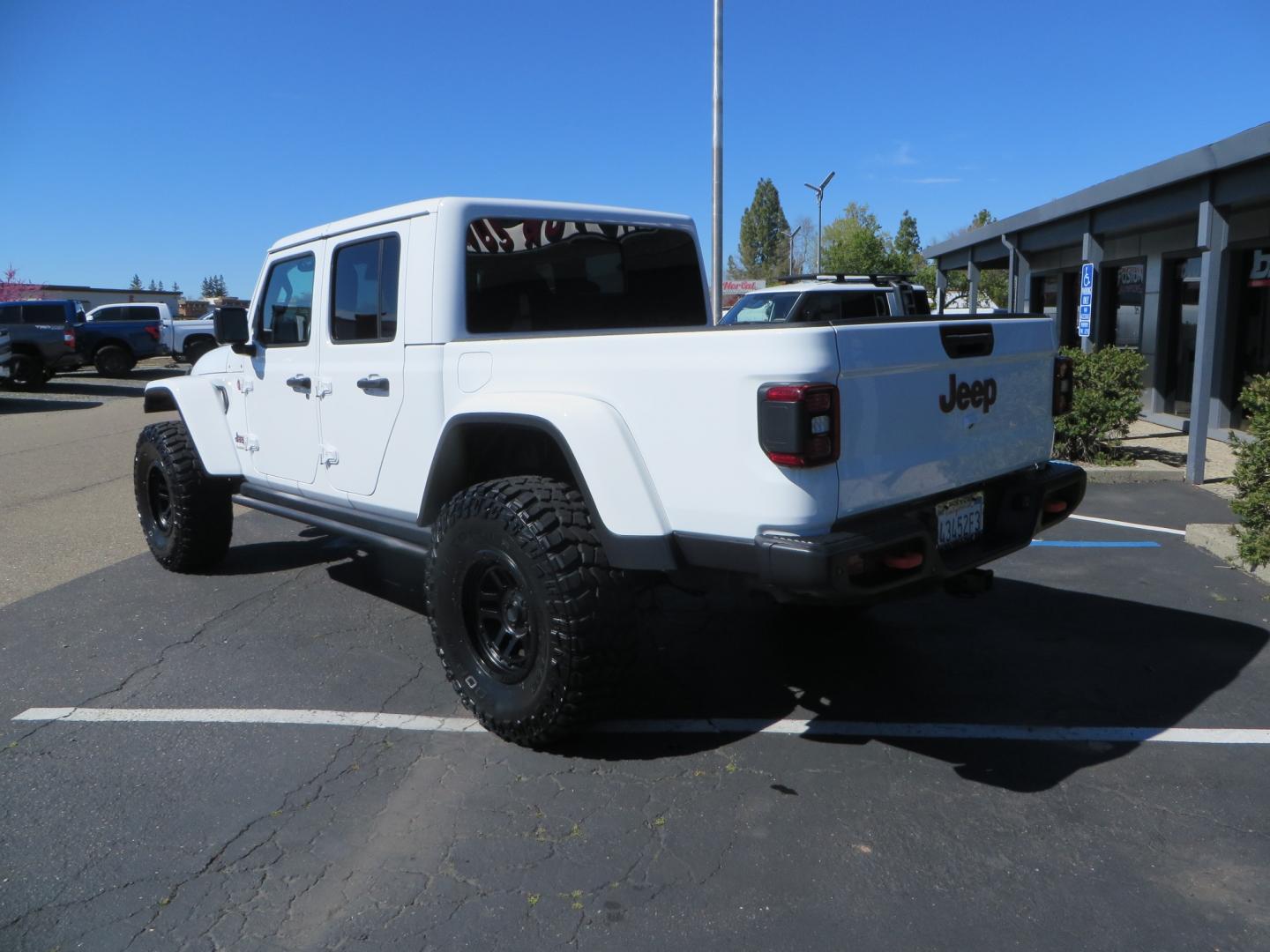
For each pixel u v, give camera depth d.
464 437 3.88
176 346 27.89
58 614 5.34
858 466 3.05
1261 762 3.46
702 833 3.04
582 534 3.36
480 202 4.11
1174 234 13.53
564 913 2.65
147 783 3.41
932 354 3.29
